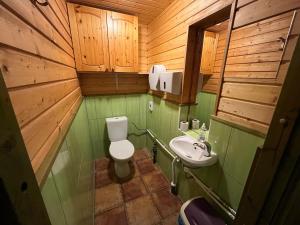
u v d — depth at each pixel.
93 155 2.46
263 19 0.80
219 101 1.15
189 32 1.40
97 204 1.71
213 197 1.25
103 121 2.44
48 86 0.70
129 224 1.50
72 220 0.84
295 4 0.68
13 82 0.40
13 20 0.44
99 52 1.83
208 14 1.15
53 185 0.59
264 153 0.34
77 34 1.66
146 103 2.66
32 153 0.45
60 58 1.03
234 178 1.09
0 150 0.24
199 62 1.55
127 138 2.68
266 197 0.35
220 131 1.15
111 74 2.29
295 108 0.28
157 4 1.68
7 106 0.26
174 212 1.63
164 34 1.84
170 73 1.56
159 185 2.00
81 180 1.24
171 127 1.89
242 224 0.43
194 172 1.49
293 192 0.30
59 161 0.70
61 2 1.30
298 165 0.29
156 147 2.38
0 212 0.25
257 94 0.88
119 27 1.86
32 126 0.48
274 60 0.78
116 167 2.09
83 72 1.92
